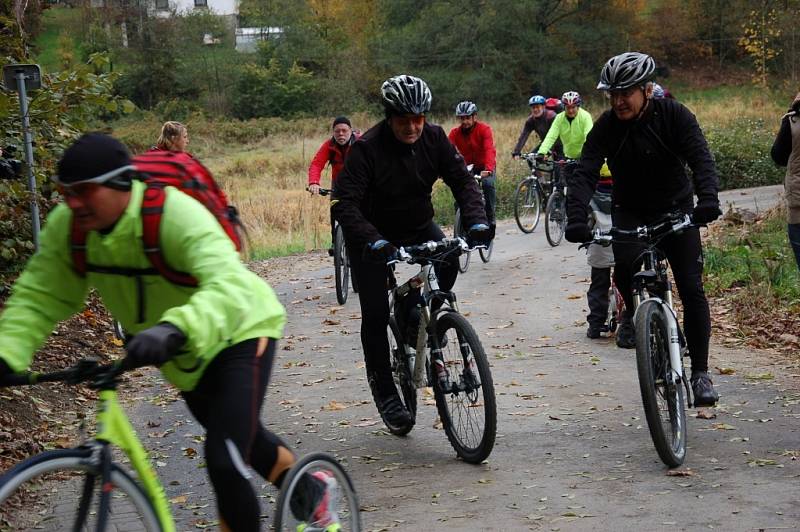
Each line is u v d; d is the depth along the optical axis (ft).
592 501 15.21
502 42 192.95
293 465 11.16
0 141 29.91
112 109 30.89
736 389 21.83
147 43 201.67
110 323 32.60
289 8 220.43
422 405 21.95
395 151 17.99
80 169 9.43
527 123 53.36
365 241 17.35
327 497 11.30
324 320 32.89
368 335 18.52
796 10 162.91
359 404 22.41
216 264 9.70
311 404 22.66
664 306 16.92
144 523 9.88
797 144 22.85
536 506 15.12
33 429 21.02
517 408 21.18
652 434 16.08
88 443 9.52
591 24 198.59
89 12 207.62
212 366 10.29
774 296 31.09
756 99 153.48
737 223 46.55
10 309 10.21
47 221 10.34
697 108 144.66
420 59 198.49
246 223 67.92
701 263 18.34
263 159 122.93
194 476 17.97
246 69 197.88
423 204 18.61
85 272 10.30
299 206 72.49
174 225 9.80
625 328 26.17
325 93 196.54
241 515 9.86
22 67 28.58
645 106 18.04
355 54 201.57
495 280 38.55
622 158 18.51
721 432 18.56
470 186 18.31
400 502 15.64
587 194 18.16
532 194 53.98
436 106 192.75
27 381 9.62
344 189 17.83
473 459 17.30
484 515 14.85
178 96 200.03
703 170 17.57
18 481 8.89
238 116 196.03
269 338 10.34
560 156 51.80
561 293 35.06
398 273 41.83
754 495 15.07
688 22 211.00
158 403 23.43
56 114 30.12
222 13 251.39
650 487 15.69
